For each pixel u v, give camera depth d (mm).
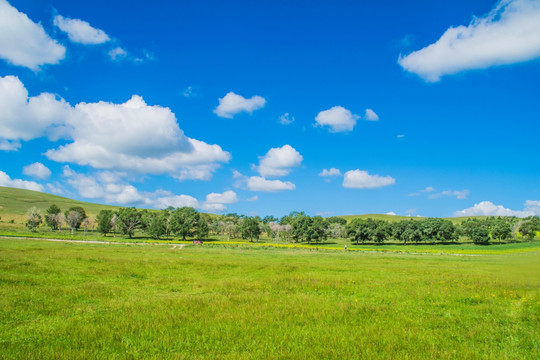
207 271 28188
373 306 15258
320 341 10039
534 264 40719
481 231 114438
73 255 34688
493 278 26422
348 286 21109
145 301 15023
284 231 146250
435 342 10305
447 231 122250
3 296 14688
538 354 9523
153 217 142250
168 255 43562
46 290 16375
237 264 33938
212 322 11789
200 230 126438
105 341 9500
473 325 12555
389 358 8680
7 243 50906
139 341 9617
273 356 8578
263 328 11242
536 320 13258
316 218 144875
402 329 11562
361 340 10195
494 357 9125
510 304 16516
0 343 9164
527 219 147500
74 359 8133
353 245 117875
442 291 19719
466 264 41062
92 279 21109
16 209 182000
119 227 122938
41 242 59062
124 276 23016
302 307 14523
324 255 56438
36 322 11367
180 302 14727
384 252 73188
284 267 31938
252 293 18094
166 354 8711
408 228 123812
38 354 8297
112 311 13156
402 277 26625
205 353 8953
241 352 9023
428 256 60781
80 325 10969
